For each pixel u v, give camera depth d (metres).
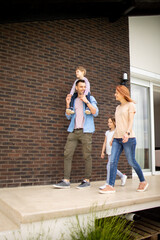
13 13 3.98
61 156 4.45
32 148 4.14
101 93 5.16
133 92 6.24
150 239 3.02
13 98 4.05
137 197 2.95
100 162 4.97
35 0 3.83
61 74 4.62
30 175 4.07
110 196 3.01
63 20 4.76
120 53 5.62
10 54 4.10
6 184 3.84
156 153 8.29
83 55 4.97
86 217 2.50
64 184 3.77
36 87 4.29
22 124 4.08
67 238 2.35
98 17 4.99
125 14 5.01
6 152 3.89
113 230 2.56
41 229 2.21
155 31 6.60
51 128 4.38
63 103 4.58
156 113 9.37
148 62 6.29
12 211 2.40
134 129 6.11
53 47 4.57
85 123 3.82
